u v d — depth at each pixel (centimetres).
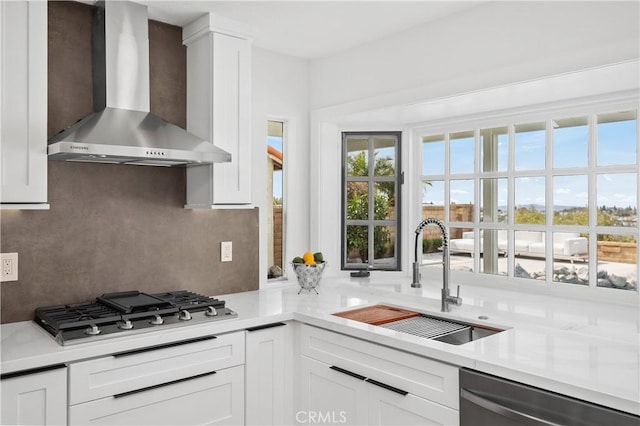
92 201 243
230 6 244
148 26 261
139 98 239
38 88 200
